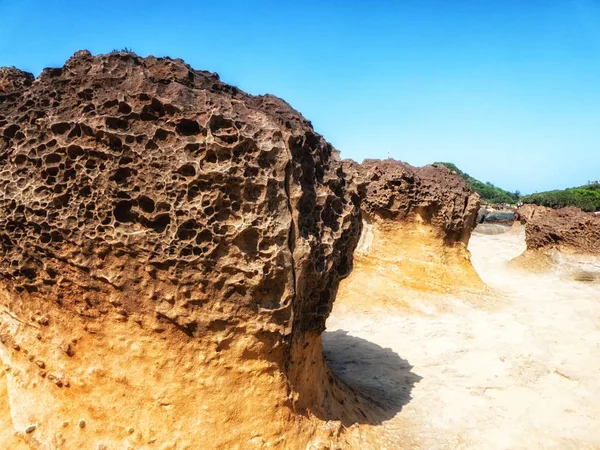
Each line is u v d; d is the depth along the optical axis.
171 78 4.20
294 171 4.12
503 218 28.28
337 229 4.71
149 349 3.83
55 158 3.85
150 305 3.77
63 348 3.97
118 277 3.75
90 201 3.74
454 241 11.66
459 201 11.30
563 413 5.76
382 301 10.06
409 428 5.23
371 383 6.45
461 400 6.04
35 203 3.80
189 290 3.74
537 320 9.42
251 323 3.88
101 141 3.75
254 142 3.90
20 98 4.30
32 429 3.88
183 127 3.88
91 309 3.88
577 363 7.25
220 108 3.95
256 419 3.96
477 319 9.55
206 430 3.82
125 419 3.82
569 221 14.55
